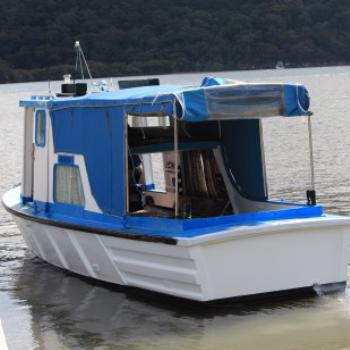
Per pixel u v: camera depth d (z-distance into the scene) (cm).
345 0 17325
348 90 9319
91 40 13000
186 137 1648
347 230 1466
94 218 1602
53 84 11244
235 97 1426
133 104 1472
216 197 1686
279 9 15925
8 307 1534
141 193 1623
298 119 5475
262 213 1444
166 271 1423
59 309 1509
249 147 1636
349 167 3278
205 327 1364
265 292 1419
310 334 1313
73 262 1702
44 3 13675
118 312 1468
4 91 11350
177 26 14250
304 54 15800
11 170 3706
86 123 1614
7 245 2097
